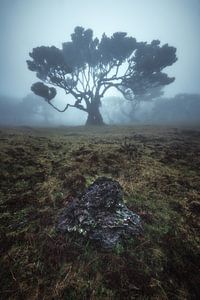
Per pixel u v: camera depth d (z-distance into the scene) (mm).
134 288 2391
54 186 4547
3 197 4098
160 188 4680
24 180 4832
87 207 3211
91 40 35250
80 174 5062
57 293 2324
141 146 8812
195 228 3461
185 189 4715
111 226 2982
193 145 9805
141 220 3395
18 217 3531
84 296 2309
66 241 2926
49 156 6645
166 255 2850
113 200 3270
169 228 3377
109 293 2340
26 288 2367
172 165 6180
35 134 13867
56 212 3641
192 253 2941
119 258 2701
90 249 2803
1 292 2322
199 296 2402
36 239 3021
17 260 2709
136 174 5309
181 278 2572
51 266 2625
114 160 6172
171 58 33500
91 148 7742
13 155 6418
